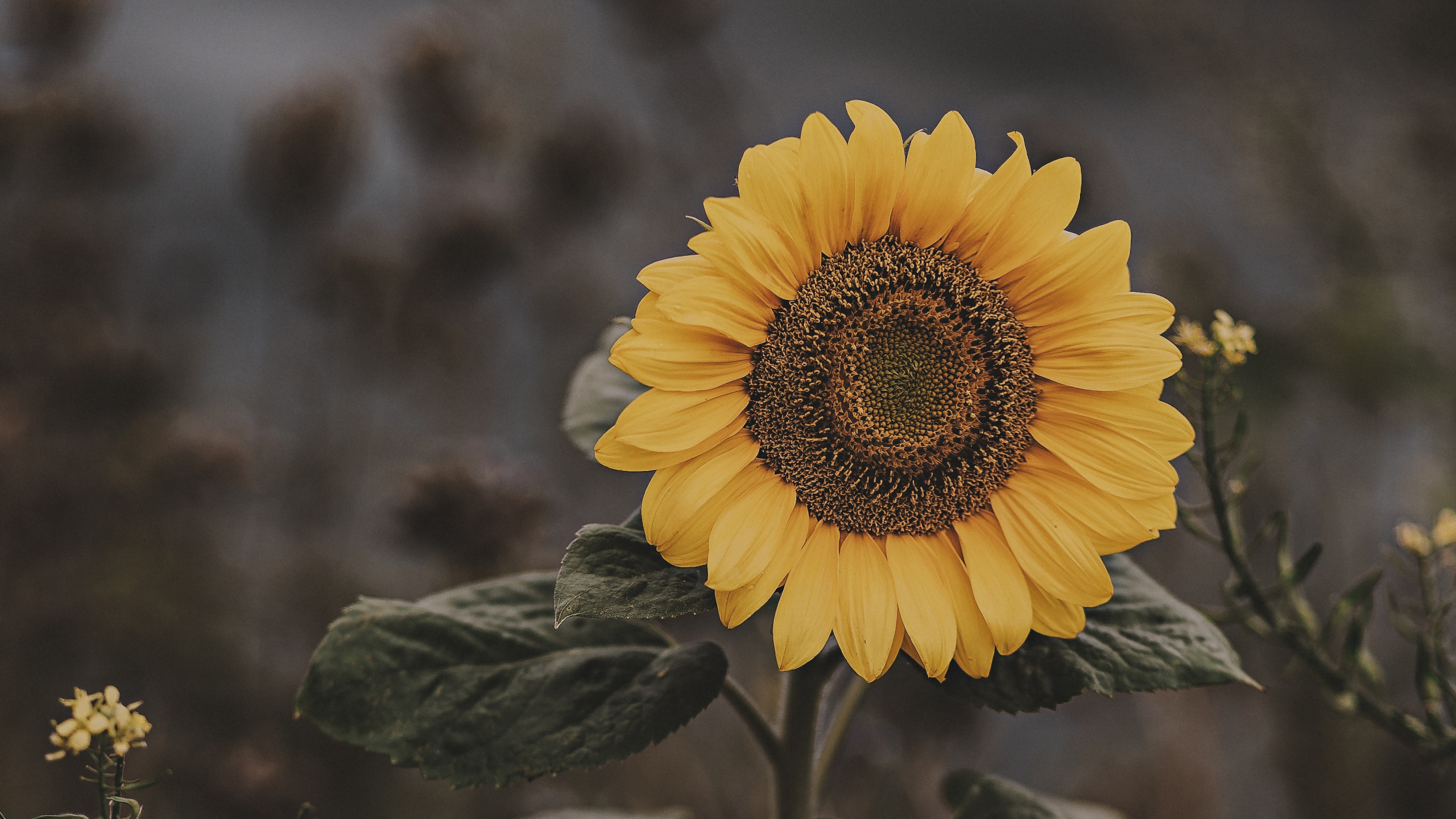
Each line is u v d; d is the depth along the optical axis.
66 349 1.46
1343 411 1.38
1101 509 0.77
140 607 1.37
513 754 0.76
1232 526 0.81
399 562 1.54
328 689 0.76
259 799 1.18
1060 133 1.24
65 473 1.43
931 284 0.77
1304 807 1.24
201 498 1.49
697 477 0.75
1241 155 1.54
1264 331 1.36
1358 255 1.46
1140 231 1.51
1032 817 0.84
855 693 0.83
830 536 0.77
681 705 0.77
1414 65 1.52
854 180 0.76
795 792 0.79
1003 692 0.76
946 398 0.78
